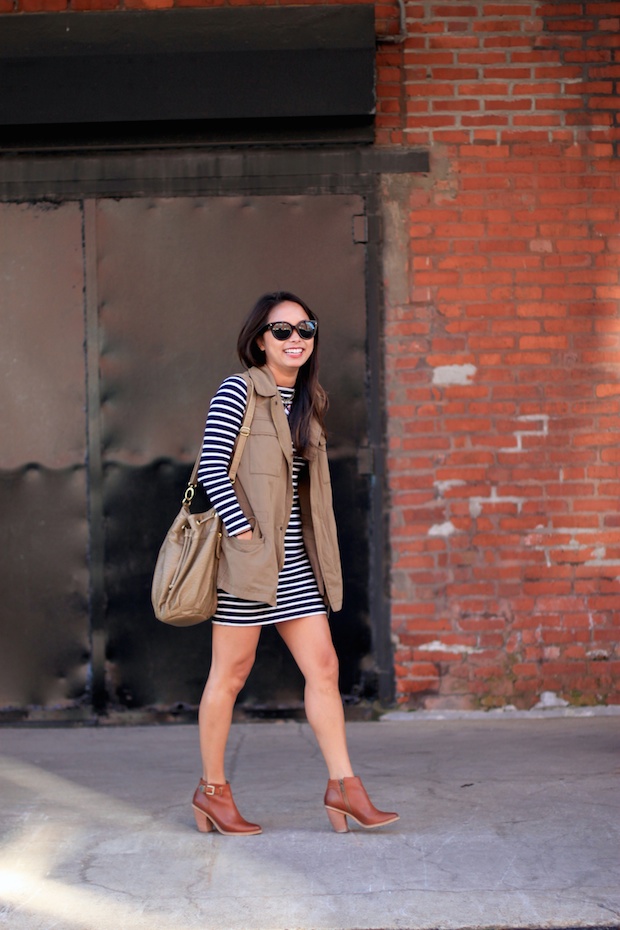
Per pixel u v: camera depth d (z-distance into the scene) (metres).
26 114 7.00
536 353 7.25
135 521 7.26
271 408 4.76
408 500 7.23
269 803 5.34
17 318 7.26
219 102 6.99
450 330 7.25
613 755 6.19
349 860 4.45
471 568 7.23
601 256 7.29
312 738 6.77
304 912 3.93
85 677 7.25
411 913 3.91
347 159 7.25
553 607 7.23
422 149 7.27
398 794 5.44
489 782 5.64
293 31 7.02
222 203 7.25
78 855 4.57
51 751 6.54
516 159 7.29
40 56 6.99
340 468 7.23
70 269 7.26
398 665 7.22
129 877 4.29
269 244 7.25
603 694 7.23
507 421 7.24
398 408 7.25
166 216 7.26
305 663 4.86
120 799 5.45
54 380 7.27
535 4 7.29
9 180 7.25
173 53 6.99
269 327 4.82
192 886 4.19
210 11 7.06
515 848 4.58
